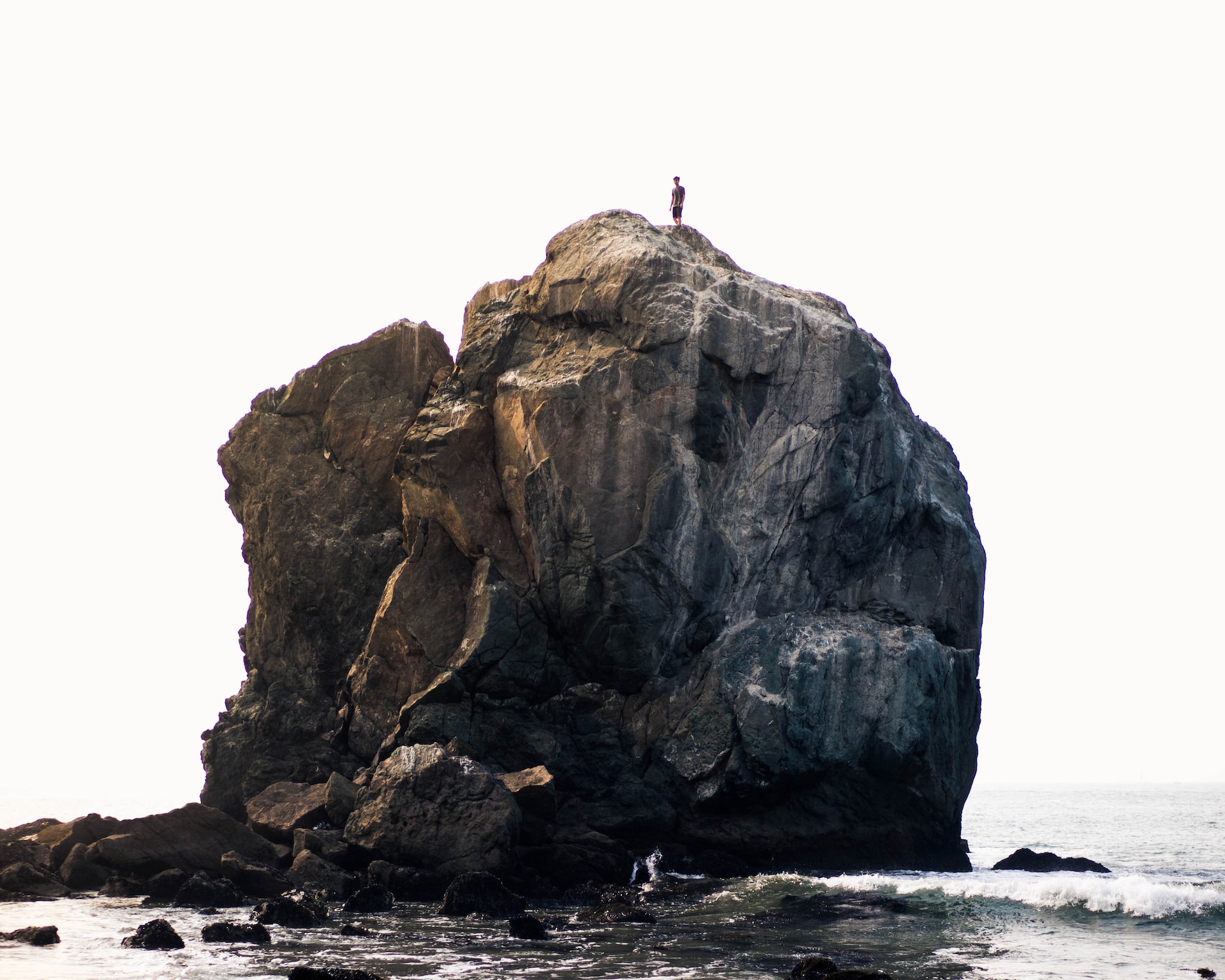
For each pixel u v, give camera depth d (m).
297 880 30.70
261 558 42.78
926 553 42.72
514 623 37.19
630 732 37.00
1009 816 112.81
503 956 22.81
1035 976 21.45
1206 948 24.27
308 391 44.09
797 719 36.19
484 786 31.89
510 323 41.50
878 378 40.81
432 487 39.12
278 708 40.44
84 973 20.72
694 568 36.94
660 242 41.50
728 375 38.88
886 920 27.41
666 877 33.56
